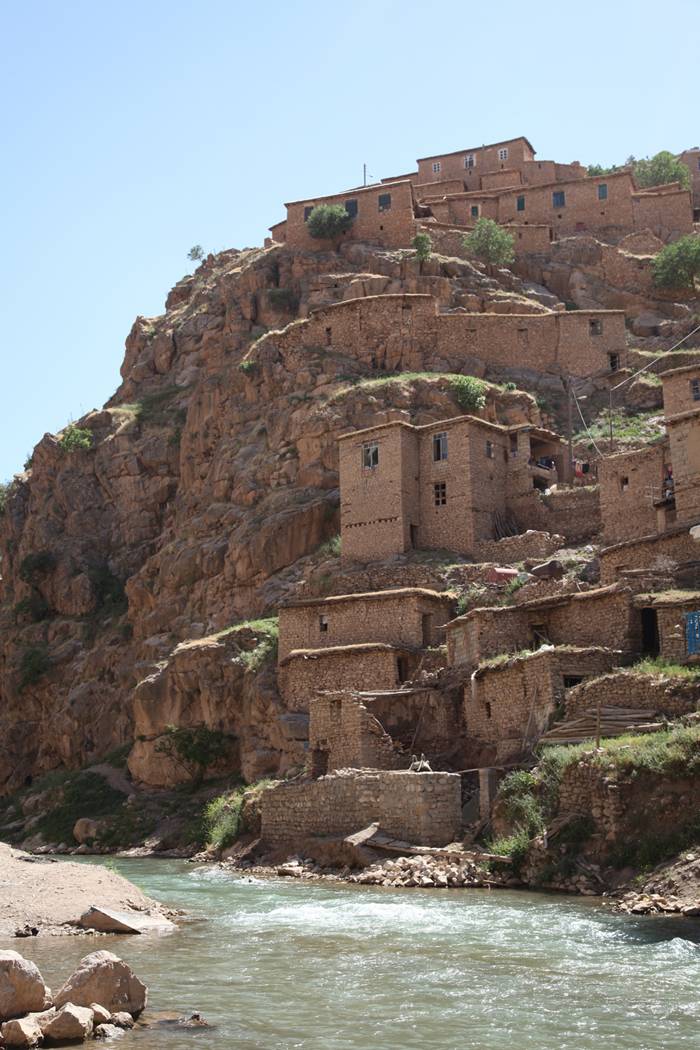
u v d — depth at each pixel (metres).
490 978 19.23
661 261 89.56
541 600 42.97
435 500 62.09
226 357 89.25
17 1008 16.42
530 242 96.19
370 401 70.06
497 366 77.50
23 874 29.88
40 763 79.31
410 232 93.00
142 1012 17.28
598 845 28.69
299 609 55.12
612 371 78.44
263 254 97.25
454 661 45.84
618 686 35.00
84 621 85.19
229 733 56.75
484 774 34.56
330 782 38.41
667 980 18.77
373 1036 15.83
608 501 55.78
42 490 95.69
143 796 57.44
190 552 74.06
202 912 28.30
